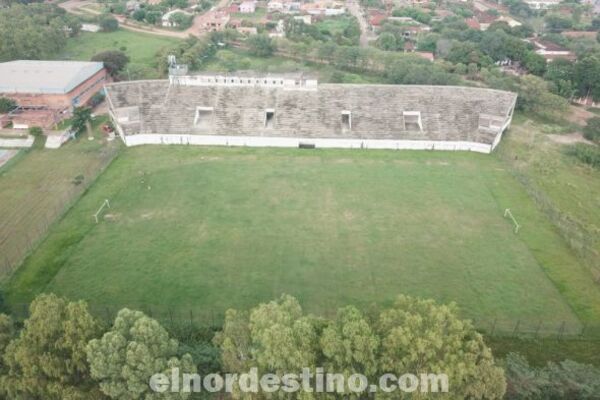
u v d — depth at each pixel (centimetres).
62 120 9200
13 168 7506
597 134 9125
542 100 10238
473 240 5969
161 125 8412
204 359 3828
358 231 6081
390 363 3181
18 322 4519
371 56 13062
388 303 4897
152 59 13850
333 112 8600
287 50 14688
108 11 19725
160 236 5897
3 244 5709
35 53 12900
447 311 3428
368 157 8031
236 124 8425
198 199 6719
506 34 14888
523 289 5169
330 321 3619
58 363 3244
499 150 8394
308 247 5750
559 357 4325
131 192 6862
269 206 6581
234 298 4925
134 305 4797
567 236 6031
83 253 5562
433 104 8794
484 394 3155
